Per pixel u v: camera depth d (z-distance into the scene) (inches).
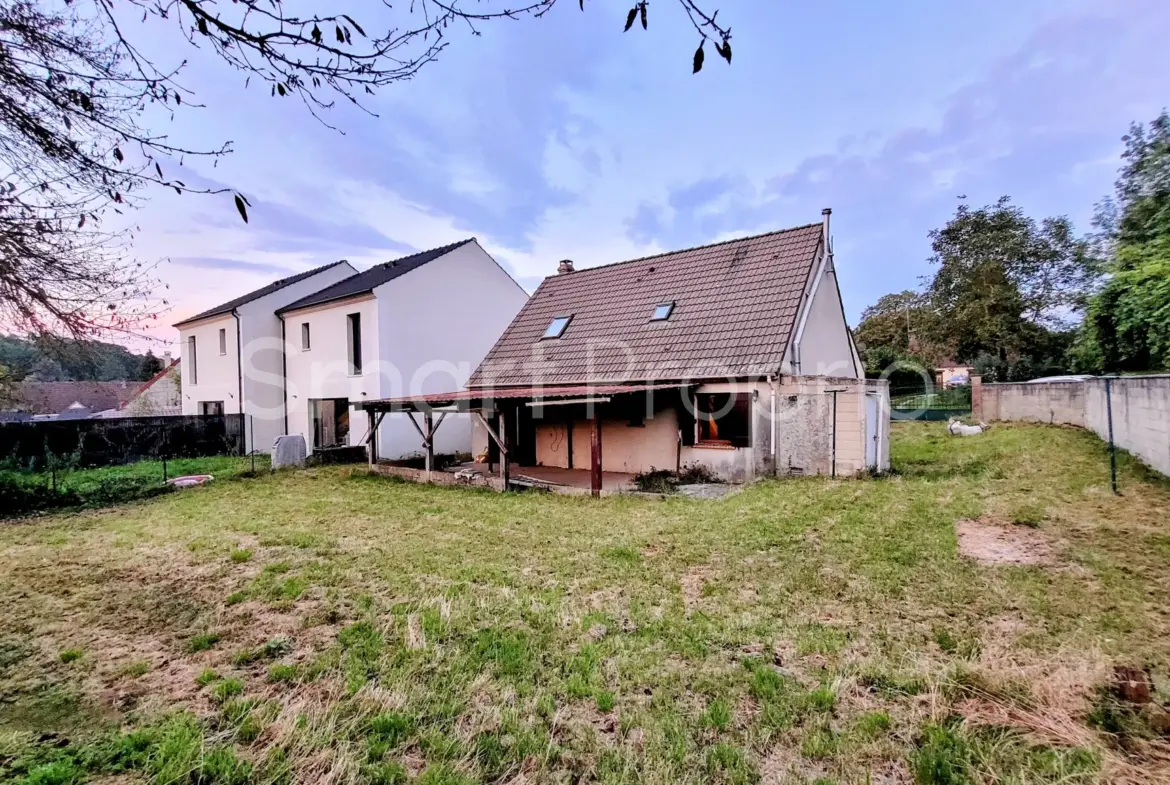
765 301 489.4
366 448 649.6
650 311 560.4
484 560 242.5
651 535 275.6
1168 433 342.6
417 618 176.2
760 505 331.6
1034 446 498.3
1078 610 166.4
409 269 665.6
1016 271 1144.8
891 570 209.3
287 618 183.2
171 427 723.4
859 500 331.6
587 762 106.2
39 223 146.0
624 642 155.8
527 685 134.0
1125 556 213.5
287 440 617.6
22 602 202.8
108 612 191.8
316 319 732.7
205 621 181.3
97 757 109.0
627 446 516.7
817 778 100.5
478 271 741.9
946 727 113.1
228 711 125.3
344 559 248.8
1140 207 505.4
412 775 103.5
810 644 150.9
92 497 433.1
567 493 418.0
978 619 164.4
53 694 135.8
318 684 137.2
